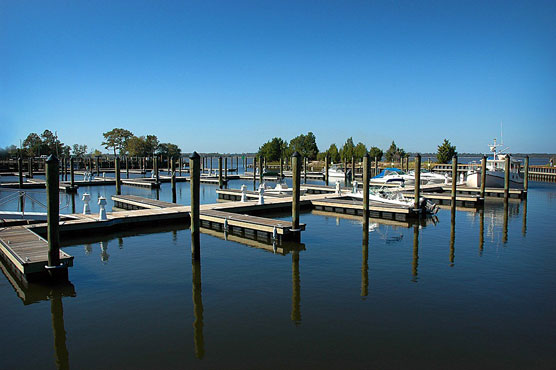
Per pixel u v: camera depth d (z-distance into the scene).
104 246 19.08
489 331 10.09
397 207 27.50
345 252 18.00
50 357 9.02
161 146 117.25
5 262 15.99
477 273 14.77
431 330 10.15
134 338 9.84
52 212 13.26
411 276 14.45
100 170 89.06
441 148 82.56
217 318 10.91
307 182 67.19
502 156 48.94
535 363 8.59
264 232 20.89
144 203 30.81
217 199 40.78
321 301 12.07
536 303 11.91
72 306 11.83
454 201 32.50
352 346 9.34
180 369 8.45
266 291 12.96
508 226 24.48
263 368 8.45
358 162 103.31
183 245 19.38
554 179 64.00
